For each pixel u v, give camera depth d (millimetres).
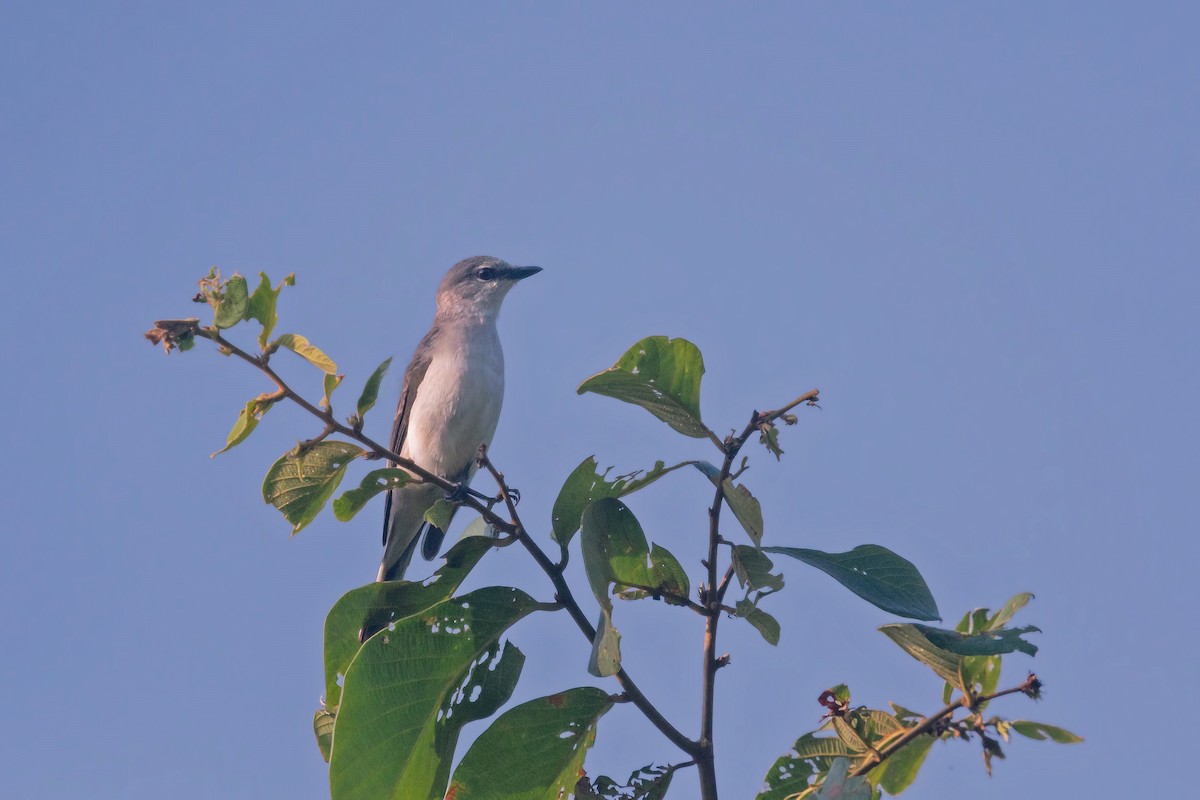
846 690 9664
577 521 10109
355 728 8977
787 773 9430
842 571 9086
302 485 9602
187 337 8156
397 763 9117
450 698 9438
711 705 9203
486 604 9578
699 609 9227
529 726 9320
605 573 8922
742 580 9062
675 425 9594
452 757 9422
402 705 9203
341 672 9922
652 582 9383
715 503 9070
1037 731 8359
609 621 8594
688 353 9352
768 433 8836
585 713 9391
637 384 9414
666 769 9242
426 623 9375
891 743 8930
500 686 9641
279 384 8688
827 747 9375
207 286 8148
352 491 9961
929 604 8922
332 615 9844
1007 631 8469
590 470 9938
